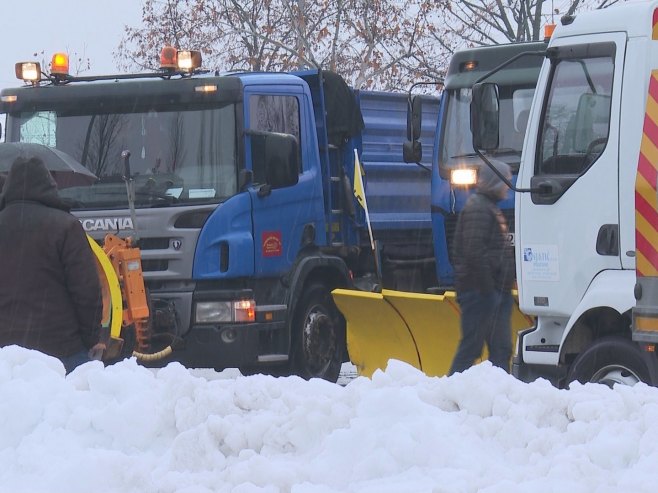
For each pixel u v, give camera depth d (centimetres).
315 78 5081
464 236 3544
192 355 4547
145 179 4584
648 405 1911
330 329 4953
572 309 3212
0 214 2766
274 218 4666
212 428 1869
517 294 3631
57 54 4816
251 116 4591
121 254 4312
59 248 2739
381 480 1733
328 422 1902
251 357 4534
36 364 2100
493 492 1602
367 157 5291
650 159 2880
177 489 1725
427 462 1772
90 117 4681
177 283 4550
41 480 1783
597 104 3170
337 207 5159
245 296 4534
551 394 1994
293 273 4738
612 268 3117
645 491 1608
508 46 4856
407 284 5494
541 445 1858
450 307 3906
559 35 3259
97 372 2039
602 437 1794
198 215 4522
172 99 4588
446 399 2027
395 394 1903
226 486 1717
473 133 3291
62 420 1956
